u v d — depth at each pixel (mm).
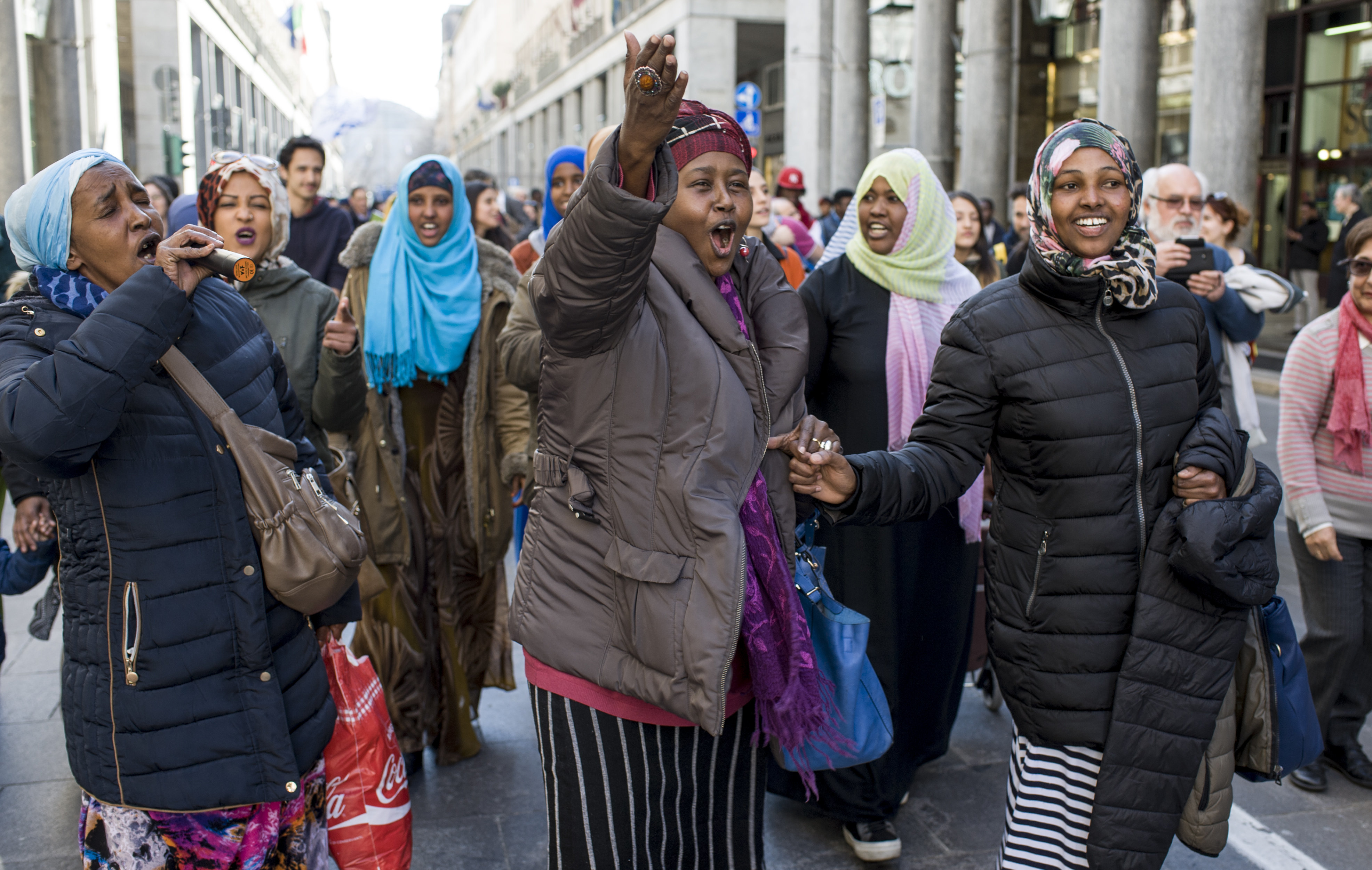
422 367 3584
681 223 2051
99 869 2061
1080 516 2318
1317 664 3684
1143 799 2275
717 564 1920
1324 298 16188
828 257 3736
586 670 2070
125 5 21906
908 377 3346
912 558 3273
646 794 2152
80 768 2008
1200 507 2191
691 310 2012
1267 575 2213
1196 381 2387
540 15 52844
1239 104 10477
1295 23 18000
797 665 2066
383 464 3557
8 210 1987
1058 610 2336
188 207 4758
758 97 17188
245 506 2021
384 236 3684
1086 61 22422
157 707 1964
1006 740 4016
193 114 23531
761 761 2287
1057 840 2396
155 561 1955
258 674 2025
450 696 3773
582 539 2076
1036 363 2328
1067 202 2287
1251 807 3531
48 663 4691
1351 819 3457
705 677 1909
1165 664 2258
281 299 3279
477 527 3738
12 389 1819
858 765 3137
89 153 2018
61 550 2012
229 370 2090
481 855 3234
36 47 15305
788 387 2145
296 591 2014
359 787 2316
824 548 2574
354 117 12453
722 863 2281
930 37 17953
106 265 2006
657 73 1655
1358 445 3551
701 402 1955
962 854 3236
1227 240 5227
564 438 2074
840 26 20344
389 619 3600
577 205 1768
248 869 2096
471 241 3777
